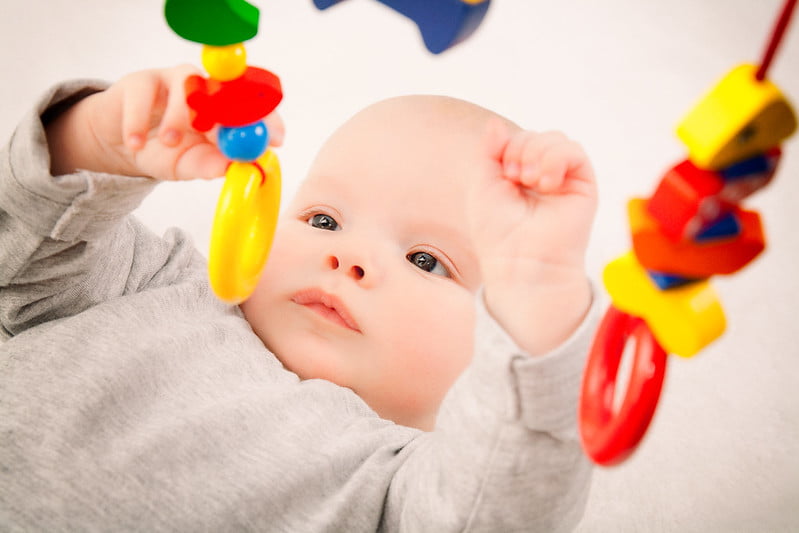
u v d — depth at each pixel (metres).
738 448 1.11
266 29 1.68
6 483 0.63
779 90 0.35
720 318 0.43
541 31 1.76
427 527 0.64
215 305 0.86
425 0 0.47
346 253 0.86
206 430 0.69
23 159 0.67
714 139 0.36
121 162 0.68
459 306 0.87
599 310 0.60
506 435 0.59
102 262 0.82
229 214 0.57
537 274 0.59
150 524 0.63
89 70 1.45
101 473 0.65
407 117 0.95
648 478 1.07
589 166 0.60
